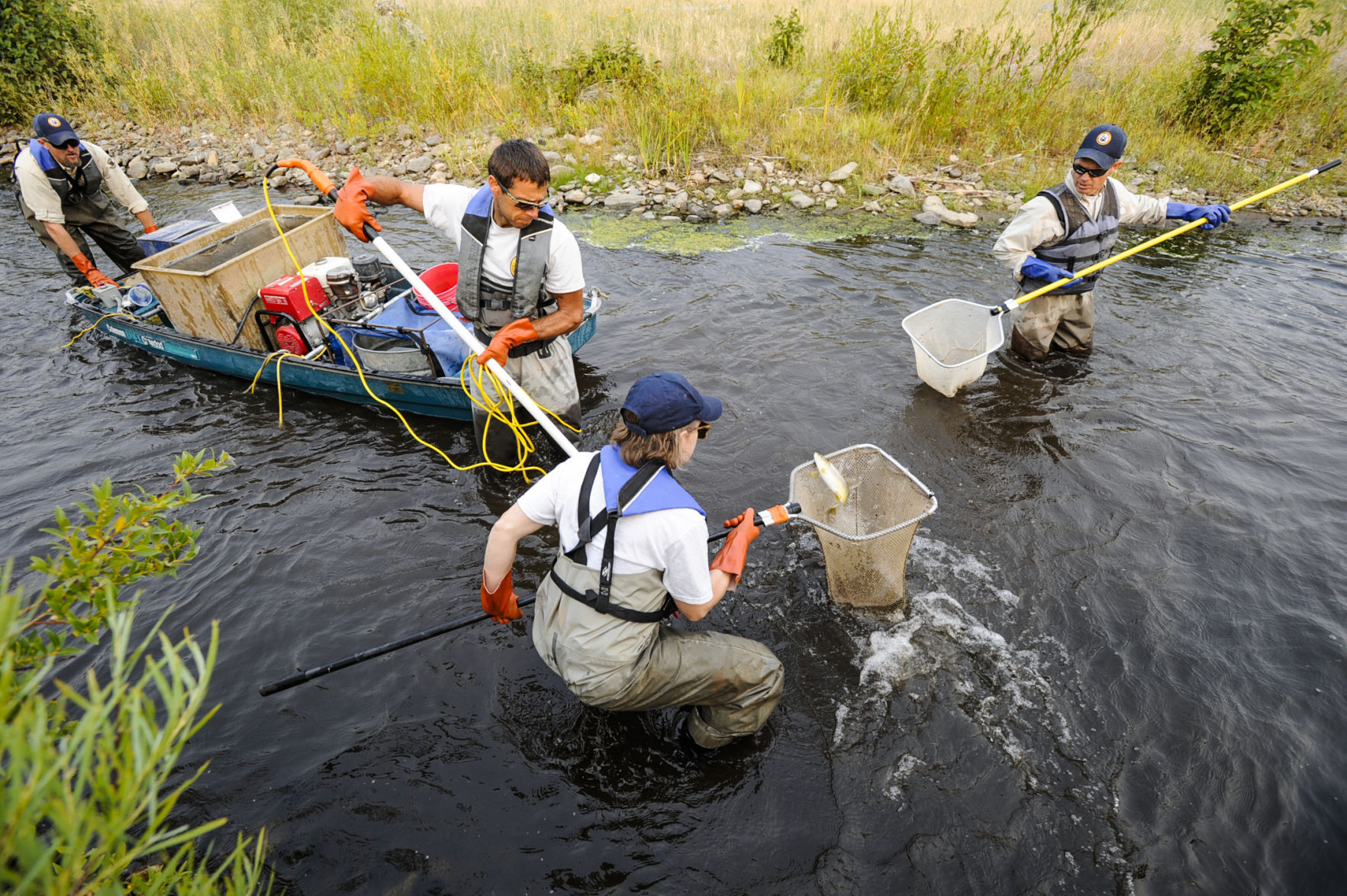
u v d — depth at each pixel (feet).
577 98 38.91
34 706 3.64
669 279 23.91
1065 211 16.48
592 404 17.67
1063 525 13.62
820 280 23.52
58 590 6.60
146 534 7.02
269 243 18.29
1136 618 11.75
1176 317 20.77
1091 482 14.66
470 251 13.01
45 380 19.02
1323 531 13.32
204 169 36.29
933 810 9.30
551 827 9.19
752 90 37.14
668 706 9.25
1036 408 16.92
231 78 43.14
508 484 15.02
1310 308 21.29
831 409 17.11
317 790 9.59
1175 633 11.48
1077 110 36.14
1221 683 10.70
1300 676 10.77
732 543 9.62
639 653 8.82
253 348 18.24
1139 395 17.31
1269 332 19.99
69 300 20.52
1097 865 8.71
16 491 15.12
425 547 13.48
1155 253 25.46
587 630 8.58
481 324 13.75
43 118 19.57
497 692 10.81
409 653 11.39
